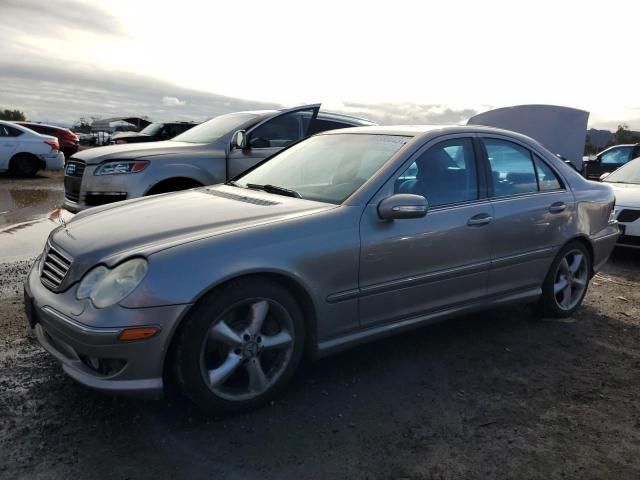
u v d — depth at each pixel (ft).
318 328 10.38
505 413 10.21
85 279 9.23
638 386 11.51
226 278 9.08
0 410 9.64
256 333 9.63
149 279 8.66
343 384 11.14
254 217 10.45
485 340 13.73
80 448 8.68
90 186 19.80
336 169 12.62
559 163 15.34
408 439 9.25
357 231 10.66
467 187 12.82
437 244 11.81
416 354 12.71
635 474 8.54
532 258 14.01
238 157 22.12
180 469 8.27
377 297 11.07
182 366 9.00
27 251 21.11
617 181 26.63
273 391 10.03
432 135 12.64
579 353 13.16
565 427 9.80
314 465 8.48
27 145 50.60
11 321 13.64
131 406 9.93
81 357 9.13
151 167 20.26
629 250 25.52
